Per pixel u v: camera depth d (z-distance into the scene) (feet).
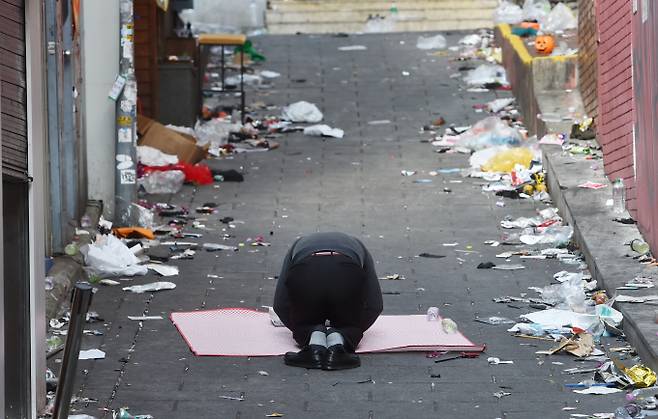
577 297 119.03
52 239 130.11
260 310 120.67
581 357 105.40
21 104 87.86
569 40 229.86
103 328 113.91
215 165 183.11
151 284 126.93
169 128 188.75
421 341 109.50
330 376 101.71
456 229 151.33
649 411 92.02
